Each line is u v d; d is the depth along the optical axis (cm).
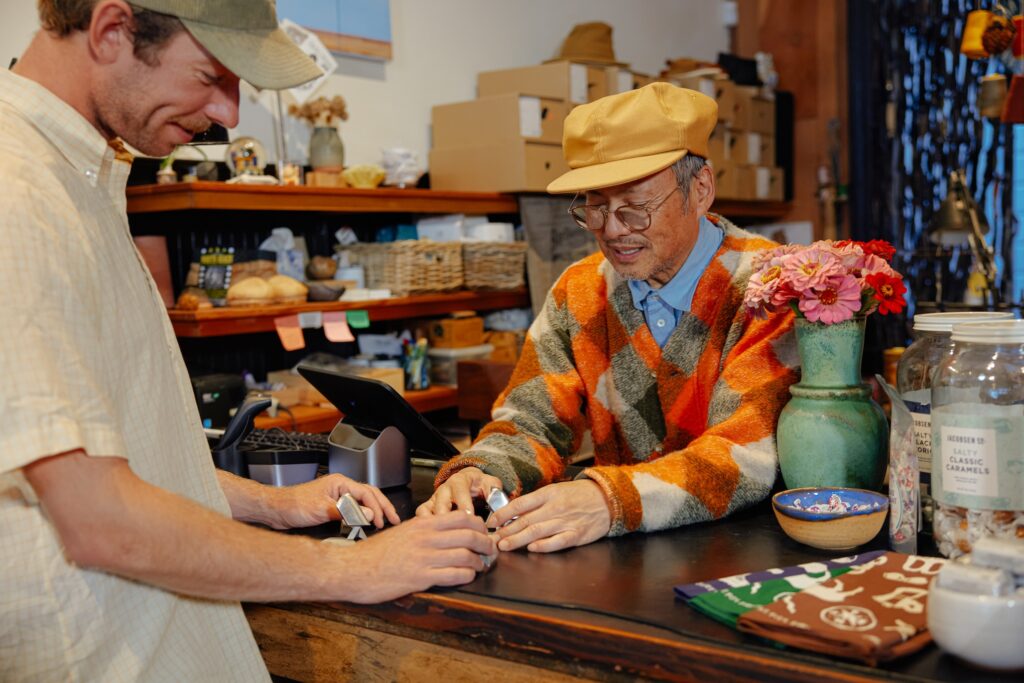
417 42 452
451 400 411
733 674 106
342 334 363
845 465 155
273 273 359
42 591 115
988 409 127
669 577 132
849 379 158
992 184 558
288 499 164
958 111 563
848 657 103
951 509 131
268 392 362
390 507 161
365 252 397
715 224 196
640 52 586
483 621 124
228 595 119
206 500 137
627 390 195
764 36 649
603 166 179
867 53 592
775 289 155
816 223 638
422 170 455
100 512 108
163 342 131
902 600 114
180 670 126
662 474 156
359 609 135
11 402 104
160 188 327
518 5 504
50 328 107
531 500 150
